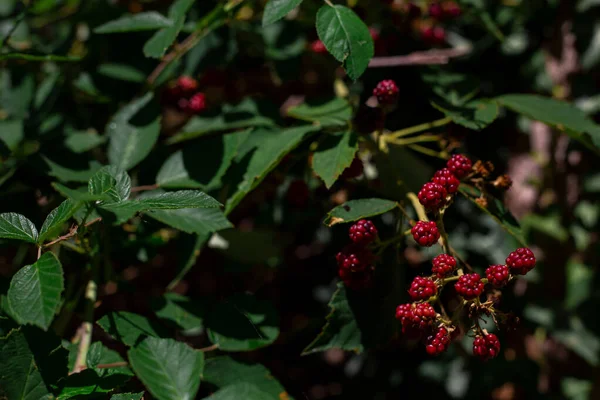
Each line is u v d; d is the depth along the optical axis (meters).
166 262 1.02
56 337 0.71
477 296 0.72
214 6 0.97
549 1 1.10
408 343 1.08
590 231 1.16
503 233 1.04
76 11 1.03
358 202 0.77
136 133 0.86
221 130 0.90
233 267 0.96
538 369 1.08
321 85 1.01
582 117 0.85
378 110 0.82
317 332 1.00
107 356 0.77
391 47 0.97
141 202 0.70
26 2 0.94
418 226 0.73
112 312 0.76
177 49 0.92
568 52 1.11
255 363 0.78
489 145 1.08
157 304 0.80
